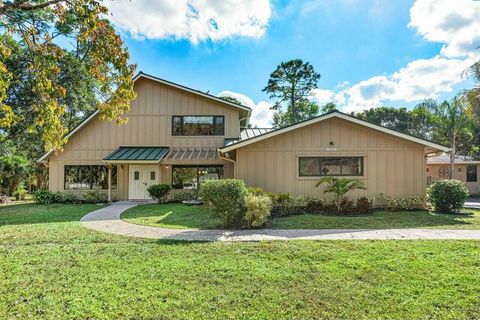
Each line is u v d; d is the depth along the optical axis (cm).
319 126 1339
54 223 1002
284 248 642
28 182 2592
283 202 1225
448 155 2716
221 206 905
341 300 390
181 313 357
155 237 774
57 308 370
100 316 350
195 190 1770
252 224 889
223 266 523
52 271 505
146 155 1695
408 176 1318
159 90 1872
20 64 1561
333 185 1220
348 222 972
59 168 1838
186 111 1864
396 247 642
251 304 380
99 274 488
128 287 432
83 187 1834
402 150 1327
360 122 1289
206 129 1859
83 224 980
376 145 1330
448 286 429
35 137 2155
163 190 1620
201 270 504
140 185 1814
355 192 1316
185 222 1000
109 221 1038
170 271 500
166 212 1245
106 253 616
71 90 1839
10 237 781
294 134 1339
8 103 1698
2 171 2033
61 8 646
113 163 1688
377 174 1321
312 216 1098
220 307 372
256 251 622
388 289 420
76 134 1850
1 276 481
